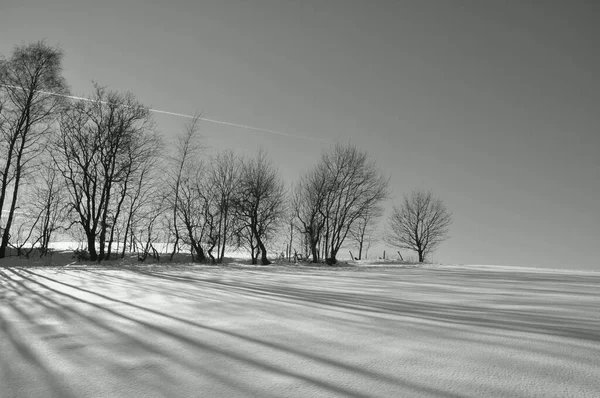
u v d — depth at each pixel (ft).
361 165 116.26
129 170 81.82
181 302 20.45
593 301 23.65
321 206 114.42
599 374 9.26
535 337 13.09
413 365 9.87
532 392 8.05
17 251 81.20
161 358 10.23
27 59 68.54
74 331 13.28
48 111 70.18
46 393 7.80
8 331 13.21
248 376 8.89
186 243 94.27
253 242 102.01
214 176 98.32
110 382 8.43
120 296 22.71
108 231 83.15
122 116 79.87
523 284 38.04
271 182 103.30
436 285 35.29
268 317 16.38
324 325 14.82
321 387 8.23
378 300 22.81
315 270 65.31
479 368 9.65
